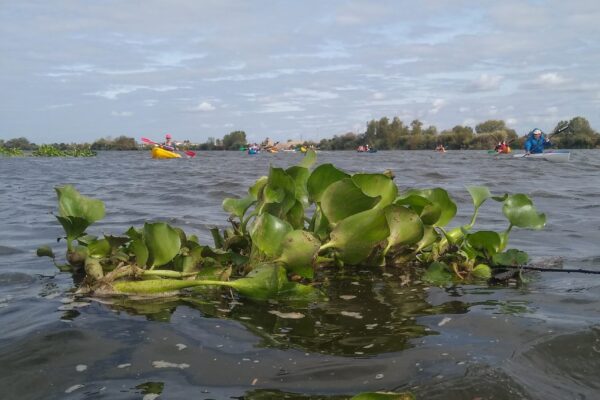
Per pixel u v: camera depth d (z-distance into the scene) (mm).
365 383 1367
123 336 1677
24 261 2820
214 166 18422
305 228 2682
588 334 1685
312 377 1401
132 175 12836
